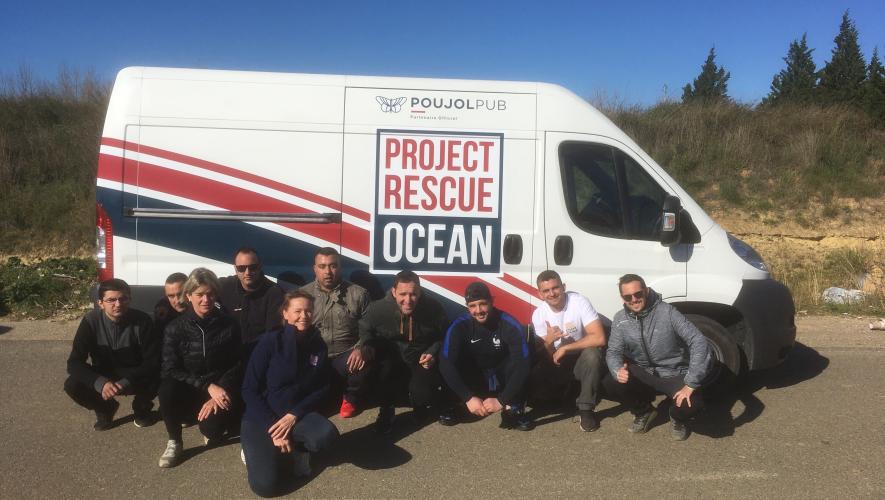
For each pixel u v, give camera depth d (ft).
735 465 14.25
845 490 13.09
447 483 13.42
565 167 17.78
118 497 12.67
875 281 35.50
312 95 17.42
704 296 17.94
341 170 17.39
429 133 17.52
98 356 15.24
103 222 17.04
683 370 15.81
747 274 18.28
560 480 13.56
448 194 17.57
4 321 26.58
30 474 13.55
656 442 15.55
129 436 15.58
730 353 17.81
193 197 17.17
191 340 14.43
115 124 17.04
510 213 17.67
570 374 16.74
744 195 47.47
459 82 17.66
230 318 14.93
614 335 16.01
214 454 14.67
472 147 17.60
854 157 49.37
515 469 14.08
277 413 13.53
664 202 17.40
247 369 13.79
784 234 44.86
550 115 17.80
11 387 18.71
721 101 55.11
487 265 17.71
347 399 16.40
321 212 17.38
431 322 16.20
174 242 17.16
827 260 41.22
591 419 16.11
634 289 15.34
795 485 13.32
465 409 17.56
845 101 64.18
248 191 17.25
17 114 46.34
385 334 16.25
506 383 16.02
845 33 121.29
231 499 12.71
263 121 17.26
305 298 13.83
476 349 16.06
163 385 14.25
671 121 52.44
